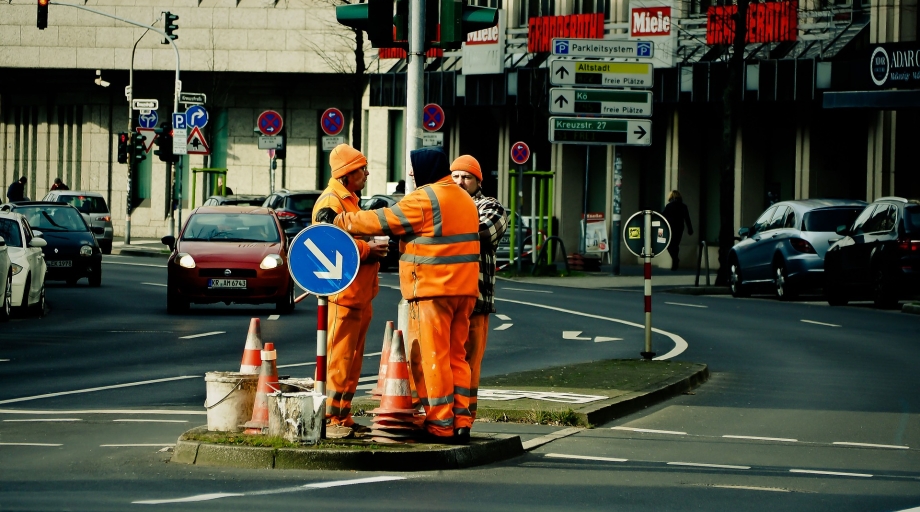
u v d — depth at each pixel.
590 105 60.31
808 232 55.94
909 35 70.94
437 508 16.23
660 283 68.12
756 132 79.06
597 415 24.89
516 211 75.12
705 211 82.19
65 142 121.62
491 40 88.12
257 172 113.12
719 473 19.61
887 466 20.59
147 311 48.69
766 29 75.19
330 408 20.97
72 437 22.05
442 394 20.06
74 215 62.25
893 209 51.62
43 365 33.03
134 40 113.00
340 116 77.12
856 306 54.06
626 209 85.06
